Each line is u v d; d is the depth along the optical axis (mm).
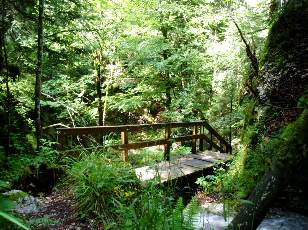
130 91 13227
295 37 5934
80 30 7566
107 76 12359
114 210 4418
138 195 4926
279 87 5777
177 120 12641
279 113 5504
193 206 3547
